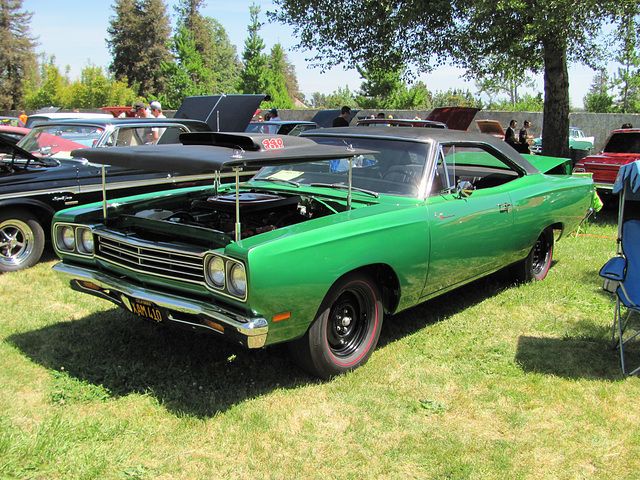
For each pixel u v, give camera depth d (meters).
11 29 61.16
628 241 3.95
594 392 3.27
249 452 2.60
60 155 6.02
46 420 2.78
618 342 3.96
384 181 3.97
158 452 2.57
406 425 2.87
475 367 3.57
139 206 3.86
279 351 3.70
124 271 3.27
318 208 3.71
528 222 4.74
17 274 5.30
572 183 5.39
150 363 3.46
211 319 2.82
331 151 3.29
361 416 2.95
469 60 12.50
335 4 12.48
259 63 41.00
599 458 2.63
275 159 2.91
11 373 3.28
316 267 2.93
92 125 6.24
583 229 7.65
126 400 3.01
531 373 3.48
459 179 4.55
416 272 3.65
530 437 2.79
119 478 2.37
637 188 3.74
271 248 2.76
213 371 3.38
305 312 2.95
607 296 4.98
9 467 2.36
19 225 5.44
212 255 2.81
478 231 4.15
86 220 3.58
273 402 3.05
